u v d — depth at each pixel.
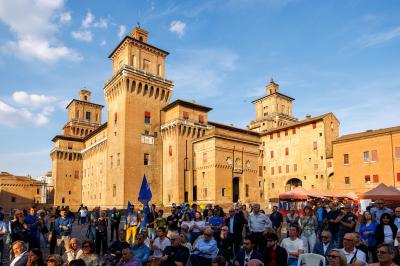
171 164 71.38
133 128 70.88
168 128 73.06
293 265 11.61
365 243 13.73
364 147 68.12
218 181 65.44
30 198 99.00
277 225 20.00
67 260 12.19
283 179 89.88
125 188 67.44
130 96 71.31
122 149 69.31
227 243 15.06
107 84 78.06
